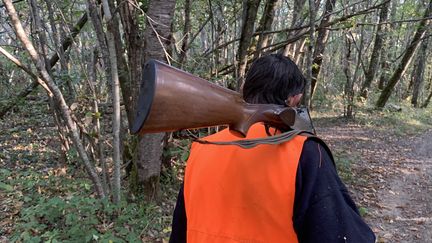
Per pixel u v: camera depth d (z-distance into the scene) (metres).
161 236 4.01
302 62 10.34
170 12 4.04
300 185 1.05
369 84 15.20
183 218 1.37
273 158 1.08
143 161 4.64
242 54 5.93
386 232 5.32
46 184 4.89
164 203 4.86
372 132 11.45
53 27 5.00
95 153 5.47
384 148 9.78
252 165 1.10
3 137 7.84
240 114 0.97
